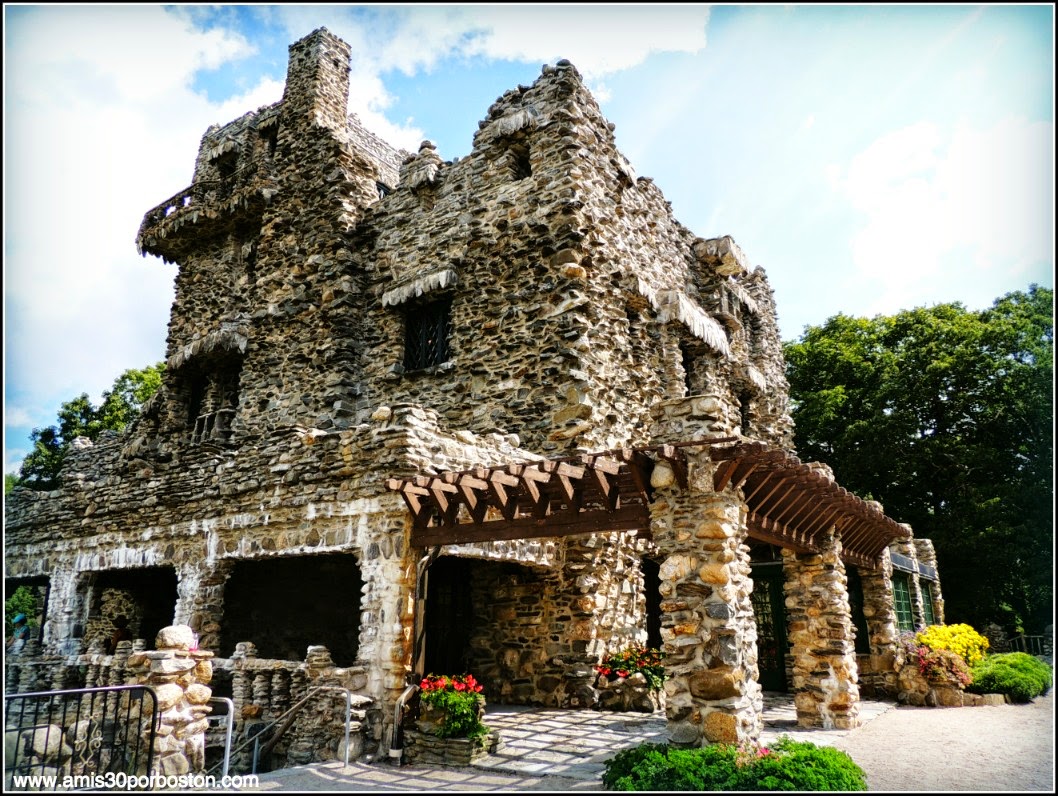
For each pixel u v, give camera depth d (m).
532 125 15.01
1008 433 24.58
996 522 22.52
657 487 8.30
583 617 11.81
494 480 8.72
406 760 8.56
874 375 27.56
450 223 15.66
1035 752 8.61
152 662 7.29
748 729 7.57
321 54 19.61
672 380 15.62
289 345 16.86
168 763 7.02
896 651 13.84
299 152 18.75
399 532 9.59
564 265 13.59
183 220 20.73
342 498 10.31
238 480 11.78
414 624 9.37
